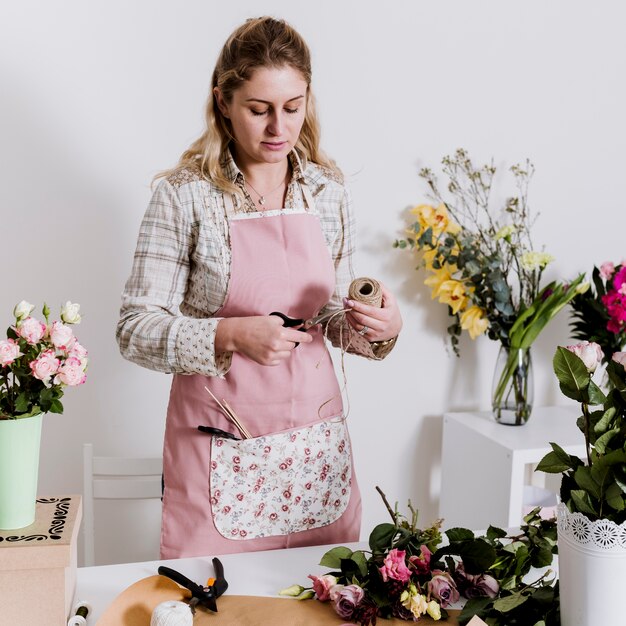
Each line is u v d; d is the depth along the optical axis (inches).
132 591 44.3
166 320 56.4
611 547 36.2
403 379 99.6
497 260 90.9
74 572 45.4
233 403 60.6
